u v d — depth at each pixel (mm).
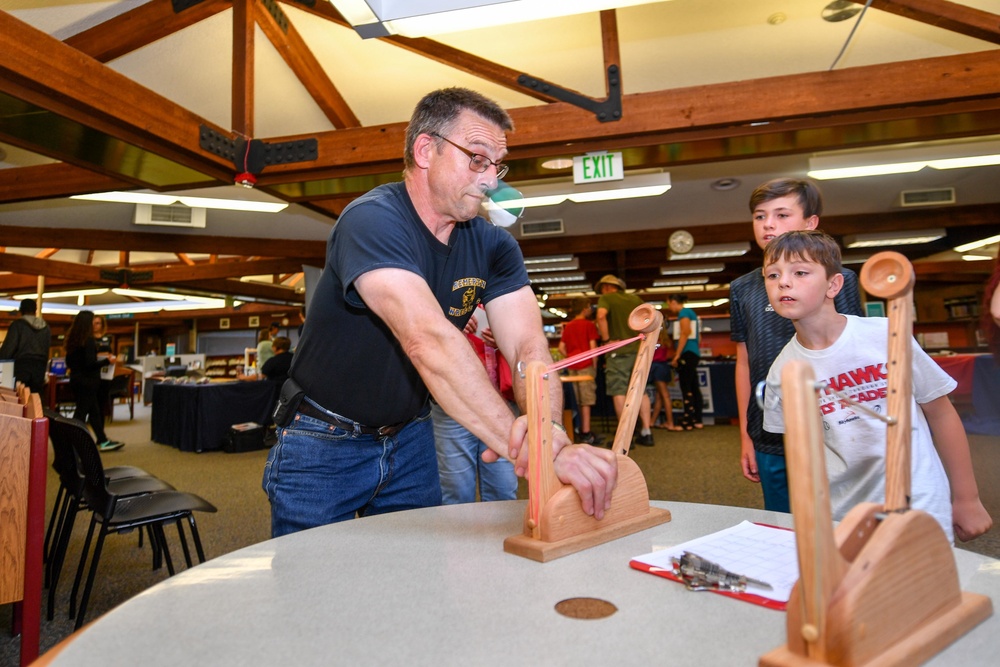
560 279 11586
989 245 8695
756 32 3855
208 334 21125
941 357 5566
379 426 1219
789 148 3758
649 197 6637
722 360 8234
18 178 4512
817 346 1225
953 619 495
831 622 427
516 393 1042
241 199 5090
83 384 5852
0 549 1479
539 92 3662
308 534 843
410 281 896
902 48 3957
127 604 590
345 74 4242
